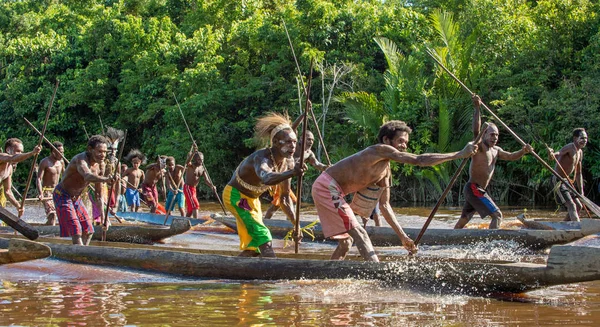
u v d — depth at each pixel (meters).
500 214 8.13
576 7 18.05
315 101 21.94
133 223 11.61
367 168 5.47
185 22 27.47
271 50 22.84
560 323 3.91
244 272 5.57
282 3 25.61
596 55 16.70
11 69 27.48
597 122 15.87
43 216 14.23
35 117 27.05
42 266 6.17
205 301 4.62
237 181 5.98
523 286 4.64
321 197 5.56
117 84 26.20
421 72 19.42
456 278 4.88
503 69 18.02
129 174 13.58
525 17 19.45
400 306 4.42
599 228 7.29
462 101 18.33
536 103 17.70
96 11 29.06
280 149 5.74
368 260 5.40
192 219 11.20
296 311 4.27
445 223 11.44
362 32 22.14
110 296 4.85
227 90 23.30
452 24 18.62
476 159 8.21
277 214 13.91
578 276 4.41
